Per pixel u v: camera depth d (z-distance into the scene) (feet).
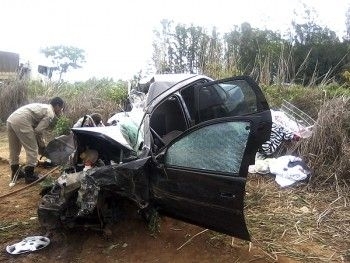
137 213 13.98
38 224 13.83
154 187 12.26
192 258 11.67
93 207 11.53
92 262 11.58
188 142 11.32
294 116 22.62
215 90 16.33
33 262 11.53
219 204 10.73
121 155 12.63
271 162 18.35
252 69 30.50
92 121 15.33
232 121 10.39
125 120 14.37
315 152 18.35
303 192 16.29
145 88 18.79
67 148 15.87
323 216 14.24
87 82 39.01
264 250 12.09
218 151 10.67
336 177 16.67
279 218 14.12
